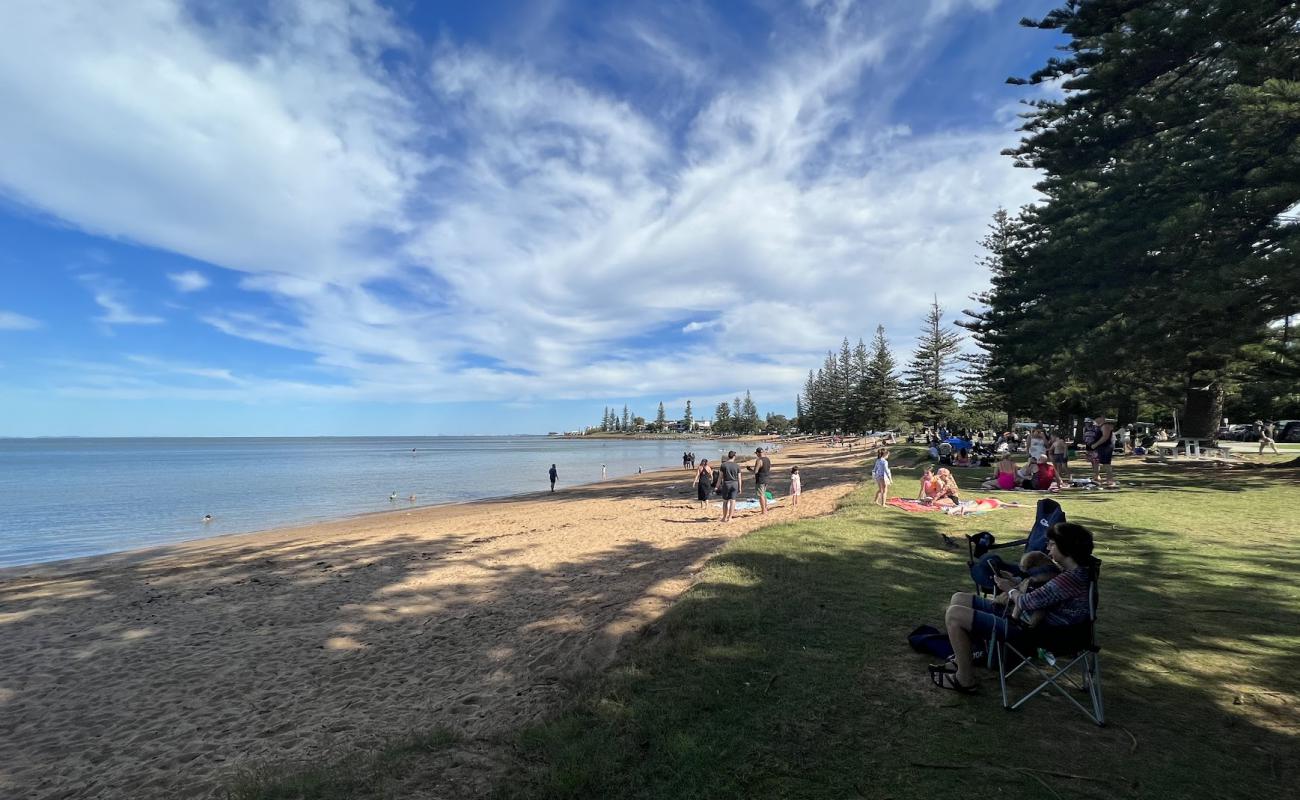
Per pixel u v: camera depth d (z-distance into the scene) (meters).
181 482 42.28
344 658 6.50
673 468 52.16
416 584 9.75
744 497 19.33
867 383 69.81
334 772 3.31
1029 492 13.33
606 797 2.84
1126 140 16.53
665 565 9.48
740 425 191.00
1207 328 14.77
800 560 7.43
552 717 3.82
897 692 3.81
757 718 3.52
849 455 46.38
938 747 3.15
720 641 4.79
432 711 4.70
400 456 93.12
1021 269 22.42
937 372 51.59
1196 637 4.52
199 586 10.74
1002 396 31.16
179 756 4.52
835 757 3.09
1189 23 13.59
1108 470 15.13
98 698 5.90
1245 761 2.95
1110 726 3.32
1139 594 5.58
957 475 17.56
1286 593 5.44
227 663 6.66
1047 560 4.18
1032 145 18.19
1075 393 26.02
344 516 23.03
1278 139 12.73
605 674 4.50
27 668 6.83
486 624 7.23
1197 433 20.81
